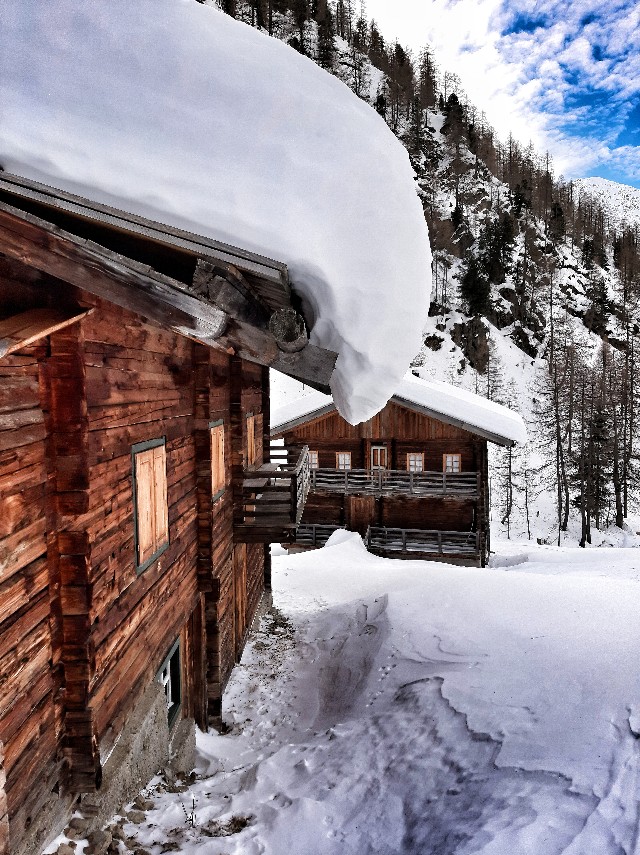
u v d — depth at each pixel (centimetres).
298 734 657
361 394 343
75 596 346
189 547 628
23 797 298
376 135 268
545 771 386
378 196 262
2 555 282
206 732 681
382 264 270
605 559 1752
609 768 372
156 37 252
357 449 1905
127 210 255
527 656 584
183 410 601
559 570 1614
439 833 354
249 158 251
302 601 1254
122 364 415
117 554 405
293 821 400
